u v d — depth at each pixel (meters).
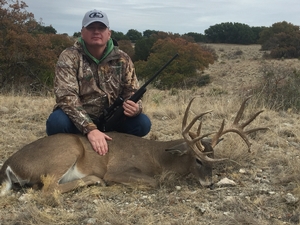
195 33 78.56
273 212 3.91
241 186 4.58
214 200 4.21
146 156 4.90
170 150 4.67
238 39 75.38
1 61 16.41
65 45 22.33
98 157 4.71
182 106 8.78
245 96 10.72
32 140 6.29
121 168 4.77
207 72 35.69
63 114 4.96
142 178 4.60
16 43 16.59
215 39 77.06
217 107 8.75
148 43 39.00
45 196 4.08
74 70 4.86
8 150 5.79
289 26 57.59
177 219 3.73
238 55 53.53
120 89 5.28
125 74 5.22
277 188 4.51
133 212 3.86
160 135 6.77
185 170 4.80
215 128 7.13
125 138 5.00
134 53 39.41
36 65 16.94
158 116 8.29
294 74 11.23
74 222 3.66
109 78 5.08
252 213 3.90
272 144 6.23
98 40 4.80
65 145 4.45
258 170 5.09
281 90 10.08
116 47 5.16
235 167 5.22
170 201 4.16
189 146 4.65
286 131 6.89
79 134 4.90
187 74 29.12
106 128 5.25
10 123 7.34
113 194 4.35
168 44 30.41
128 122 5.53
